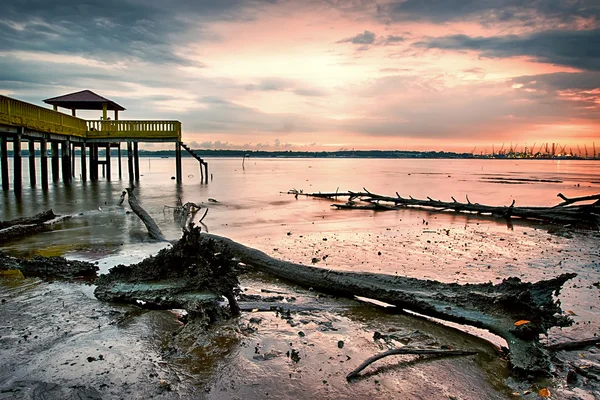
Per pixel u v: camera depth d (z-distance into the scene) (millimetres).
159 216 16625
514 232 14211
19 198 21359
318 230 13961
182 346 5184
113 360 4789
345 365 4805
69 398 3990
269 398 4109
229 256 6781
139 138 32906
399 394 4242
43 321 5895
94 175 35688
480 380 4582
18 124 21594
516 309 5637
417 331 5902
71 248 10695
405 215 18391
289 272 8219
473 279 8281
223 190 28922
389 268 9055
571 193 29359
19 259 8570
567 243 12234
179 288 6609
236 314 6363
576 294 7285
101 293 6957
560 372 4715
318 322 6121
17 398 3984
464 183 40844
